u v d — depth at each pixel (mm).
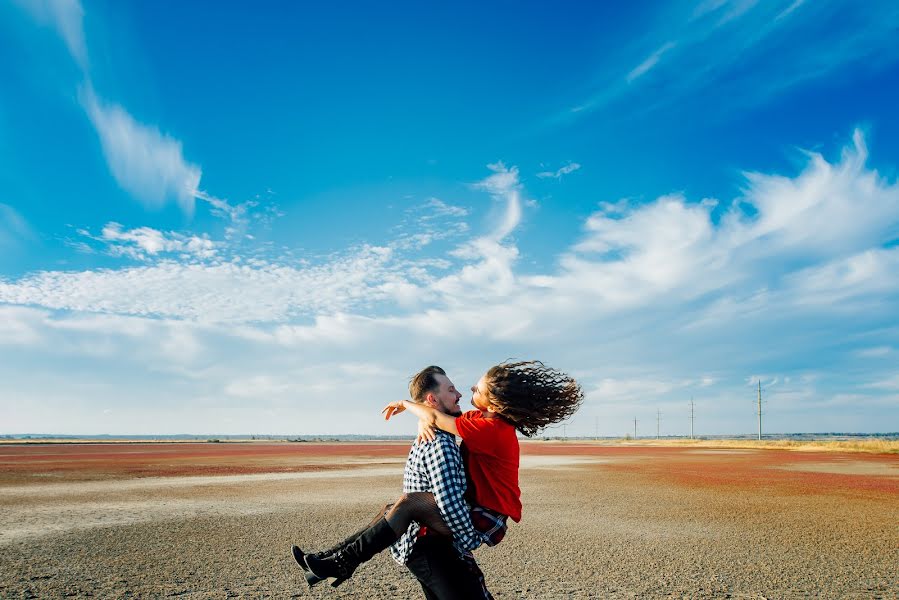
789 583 5758
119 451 46906
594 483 17406
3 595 5070
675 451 52375
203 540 7828
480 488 2713
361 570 6195
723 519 10195
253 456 36938
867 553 7301
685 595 5305
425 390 3027
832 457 38875
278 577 5805
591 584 5680
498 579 5879
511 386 2795
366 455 38812
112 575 5832
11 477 18609
